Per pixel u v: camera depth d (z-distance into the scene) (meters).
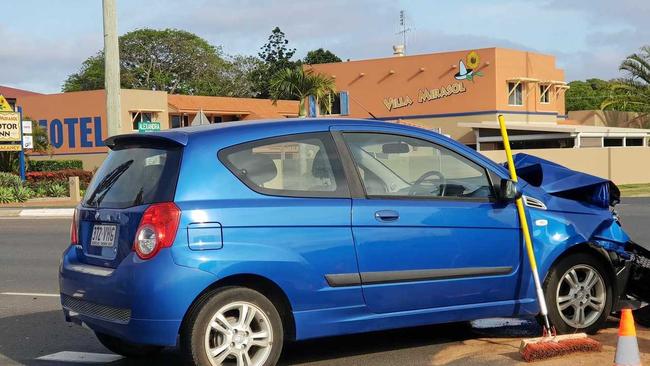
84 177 32.12
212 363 4.68
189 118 46.75
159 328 4.55
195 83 63.03
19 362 5.75
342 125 5.36
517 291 5.63
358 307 5.09
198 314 4.63
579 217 5.89
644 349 5.63
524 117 43.69
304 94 37.66
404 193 5.38
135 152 5.27
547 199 5.86
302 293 4.90
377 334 6.34
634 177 33.00
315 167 5.15
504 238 5.56
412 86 44.59
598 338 5.96
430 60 43.81
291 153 5.11
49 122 43.09
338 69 47.00
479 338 6.14
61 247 13.25
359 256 5.06
